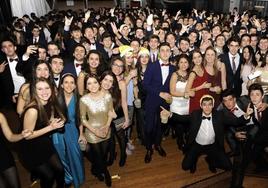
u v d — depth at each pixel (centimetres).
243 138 390
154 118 415
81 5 2055
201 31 705
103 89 343
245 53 471
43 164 291
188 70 407
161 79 403
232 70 473
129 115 412
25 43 794
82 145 341
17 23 852
